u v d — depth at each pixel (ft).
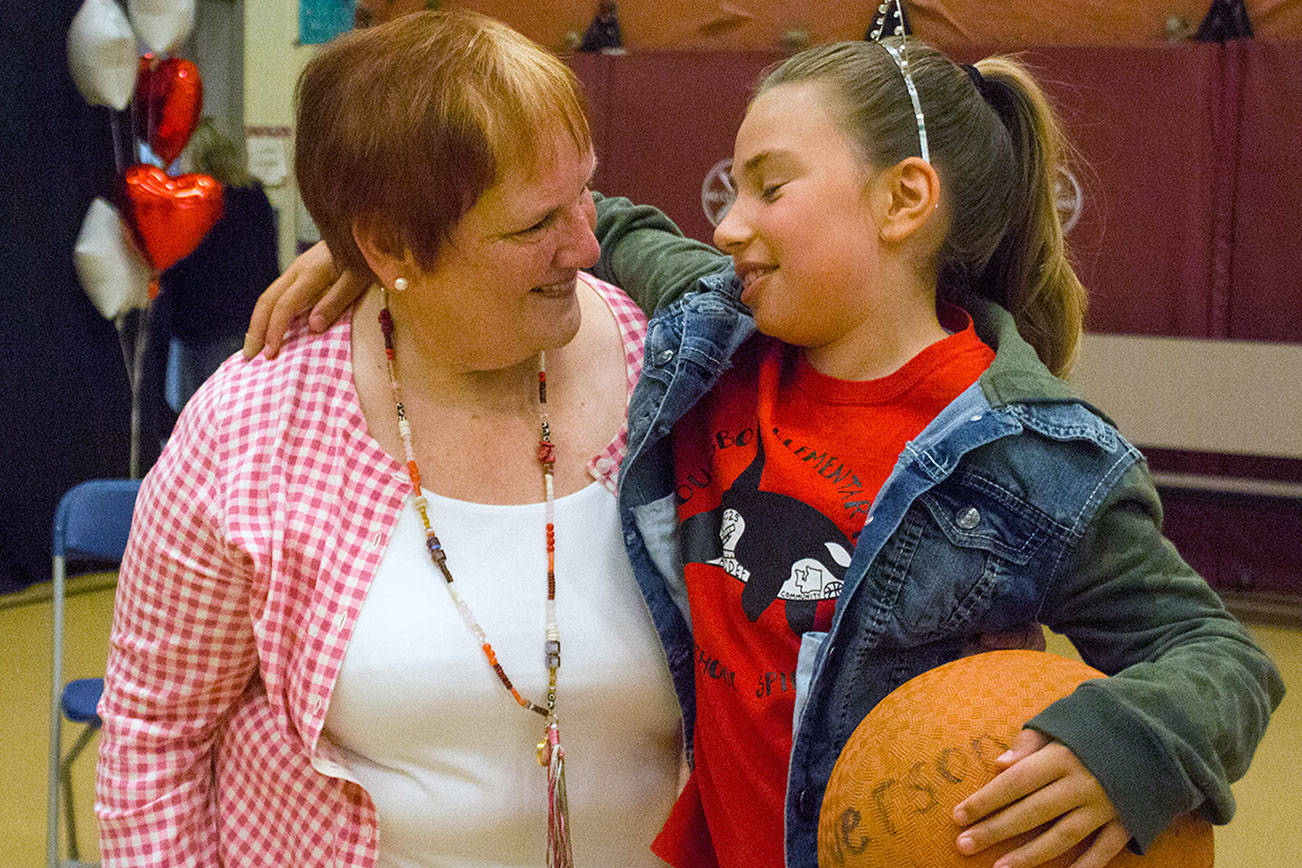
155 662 4.07
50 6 16.67
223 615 4.02
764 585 3.72
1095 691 2.99
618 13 20.02
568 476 4.20
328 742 4.00
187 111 16.39
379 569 3.96
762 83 4.00
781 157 3.67
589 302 4.59
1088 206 17.84
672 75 19.66
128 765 4.11
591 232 3.83
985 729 3.01
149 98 16.37
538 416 4.22
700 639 3.85
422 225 3.57
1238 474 17.57
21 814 10.77
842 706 3.57
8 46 16.46
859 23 19.01
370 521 3.99
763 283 3.75
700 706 3.90
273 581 3.85
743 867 3.73
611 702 4.02
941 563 3.49
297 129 3.80
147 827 4.11
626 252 4.97
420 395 4.15
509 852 4.01
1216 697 3.06
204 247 17.99
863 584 3.54
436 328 3.89
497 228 3.59
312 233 19.95
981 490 3.49
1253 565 17.47
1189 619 3.36
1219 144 17.30
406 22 3.72
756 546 3.78
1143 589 3.39
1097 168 17.72
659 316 4.23
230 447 4.00
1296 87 16.75
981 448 3.51
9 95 16.56
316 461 4.02
